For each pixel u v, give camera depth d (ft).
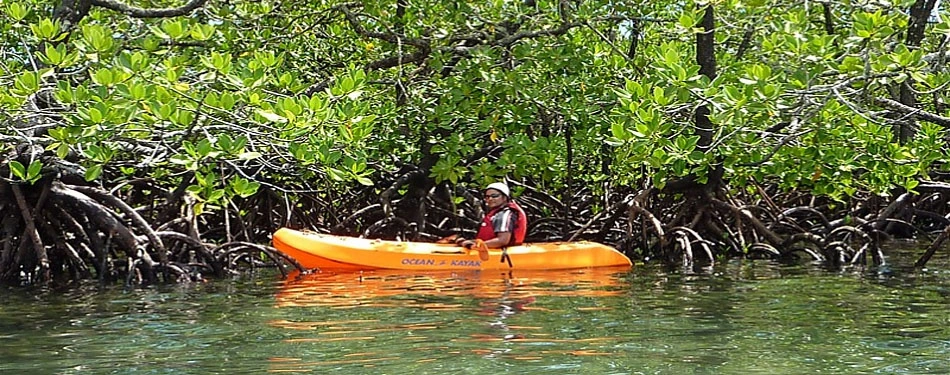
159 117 27.61
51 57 27.94
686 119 39.81
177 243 40.06
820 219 52.85
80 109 27.20
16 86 27.35
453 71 43.78
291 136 30.07
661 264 43.39
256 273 39.81
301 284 35.17
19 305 30.32
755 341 22.39
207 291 33.47
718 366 19.71
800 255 47.44
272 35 42.19
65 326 25.64
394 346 21.86
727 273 39.32
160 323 25.90
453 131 44.06
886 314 26.71
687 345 21.90
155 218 40.86
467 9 41.88
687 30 35.76
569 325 24.73
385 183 49.32
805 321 25.38
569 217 49.78
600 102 42.27
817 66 32.73
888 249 50.96
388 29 41.50
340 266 39.96
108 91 27.84
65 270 39.34
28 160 35.14
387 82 41.57
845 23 39.40
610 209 48.73
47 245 38.27
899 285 34.37
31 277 37.24
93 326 25.57
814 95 31.53
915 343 22.12
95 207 37.27
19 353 21.68
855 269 40.98
